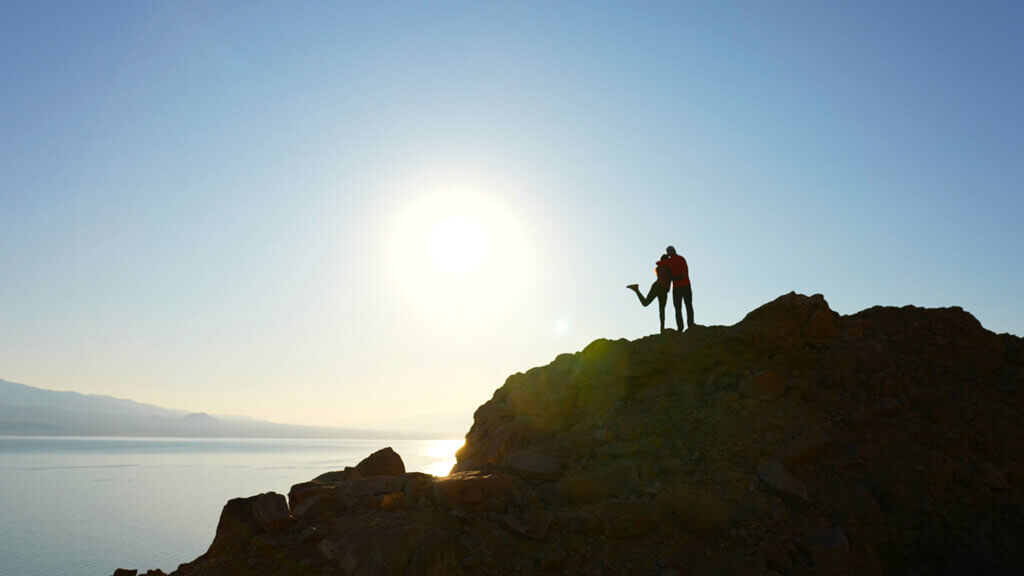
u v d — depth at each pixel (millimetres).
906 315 17031
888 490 11422
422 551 9000
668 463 12703
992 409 13070
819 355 15398
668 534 10469
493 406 17812
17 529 152625
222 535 10133
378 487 10914
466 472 12305
